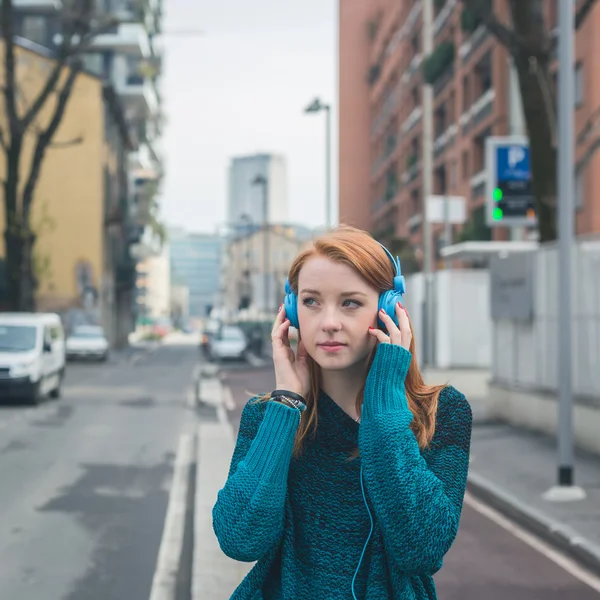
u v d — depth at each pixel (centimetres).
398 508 163
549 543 685
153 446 1238
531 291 1325
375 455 167
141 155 6838
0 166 4384
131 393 2203
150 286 14250
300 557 174
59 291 4719
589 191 2112
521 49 1179
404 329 177
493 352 1531
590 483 878
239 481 172
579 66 2172
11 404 1853
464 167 3472
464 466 177
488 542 686
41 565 606
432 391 182
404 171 4950
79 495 866
